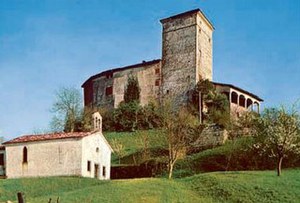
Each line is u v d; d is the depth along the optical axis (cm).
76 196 5106
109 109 11431
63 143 6769
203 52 11281
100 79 11912
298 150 6206
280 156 6066
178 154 7262
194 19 11131
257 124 7219
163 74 11144
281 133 6116
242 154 7244
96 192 5278
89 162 6850
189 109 10331
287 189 5184
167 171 7456
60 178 6359
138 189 5384
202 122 9919
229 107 10356
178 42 11194
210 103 10431
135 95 11219
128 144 9612
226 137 8350
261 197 5012
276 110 6862
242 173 6097
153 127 10244
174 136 7519
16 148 6956
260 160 7019
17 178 6538
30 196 5428
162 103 10925
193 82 10756
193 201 5056
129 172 7738
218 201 5038
